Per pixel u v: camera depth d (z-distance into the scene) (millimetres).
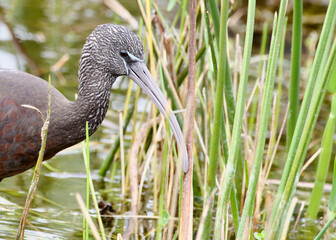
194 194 11914
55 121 9375
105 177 12484
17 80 9344
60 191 11703
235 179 9945
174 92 10273
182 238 7555
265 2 19609
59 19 19250
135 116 11648
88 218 7359
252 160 10648
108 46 9266
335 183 8281
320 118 15141
